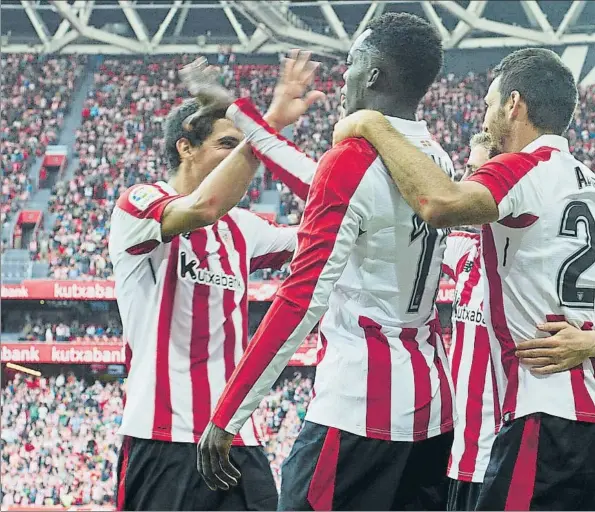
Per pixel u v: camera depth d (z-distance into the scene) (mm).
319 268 2609
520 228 2873
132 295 3598
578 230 2908
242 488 3607
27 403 19578
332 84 25141
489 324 3043
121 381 20188
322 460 2721
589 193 2957
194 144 3703
